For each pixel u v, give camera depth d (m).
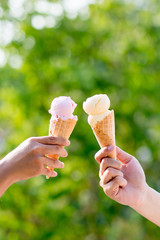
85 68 4.66
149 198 1.88
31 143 1.56
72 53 5.01
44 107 4.93
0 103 5.07
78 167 4.84
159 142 5.02
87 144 4.58
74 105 1.75
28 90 4.84
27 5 4.97
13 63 5.00
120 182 1.70
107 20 5.25
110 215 4.74
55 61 4.86
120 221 5.06
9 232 4.83
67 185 4.55
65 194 4.62
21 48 4.96
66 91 4.77
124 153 1.95
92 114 1.76
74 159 4.77
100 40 5.13
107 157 1.77
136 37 5.19
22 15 4.98
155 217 1.90
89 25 5.05
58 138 1.58
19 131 4.92
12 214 4.52
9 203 4.46
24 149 1.55
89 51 5.06
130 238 5.10
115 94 4.94
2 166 1.53
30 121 4.92
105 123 1.74
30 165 1.52
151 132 5.11
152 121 5.04
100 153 1.76
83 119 4.57
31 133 4.80
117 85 4.91
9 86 4.95
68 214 4.55
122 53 5.02
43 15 4.96
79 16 5.12
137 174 1.88
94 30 5.05
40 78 4.88
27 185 4.55
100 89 4.79
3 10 4.95
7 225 4.43
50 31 4.92
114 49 5.11
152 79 4.95
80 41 5.04
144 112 4.94
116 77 4.98
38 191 4.51
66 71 4.57
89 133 4.54
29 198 4.58
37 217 4.75
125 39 5.09
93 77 4.60
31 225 4.55
